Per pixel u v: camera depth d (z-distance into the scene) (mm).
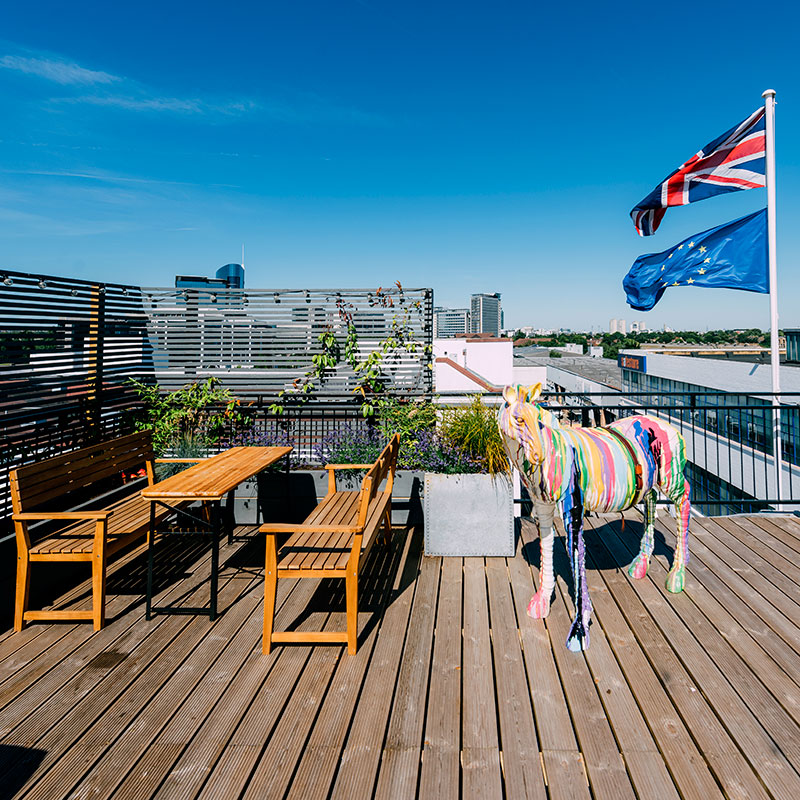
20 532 3188
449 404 4969
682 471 3443
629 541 4488
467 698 2541
